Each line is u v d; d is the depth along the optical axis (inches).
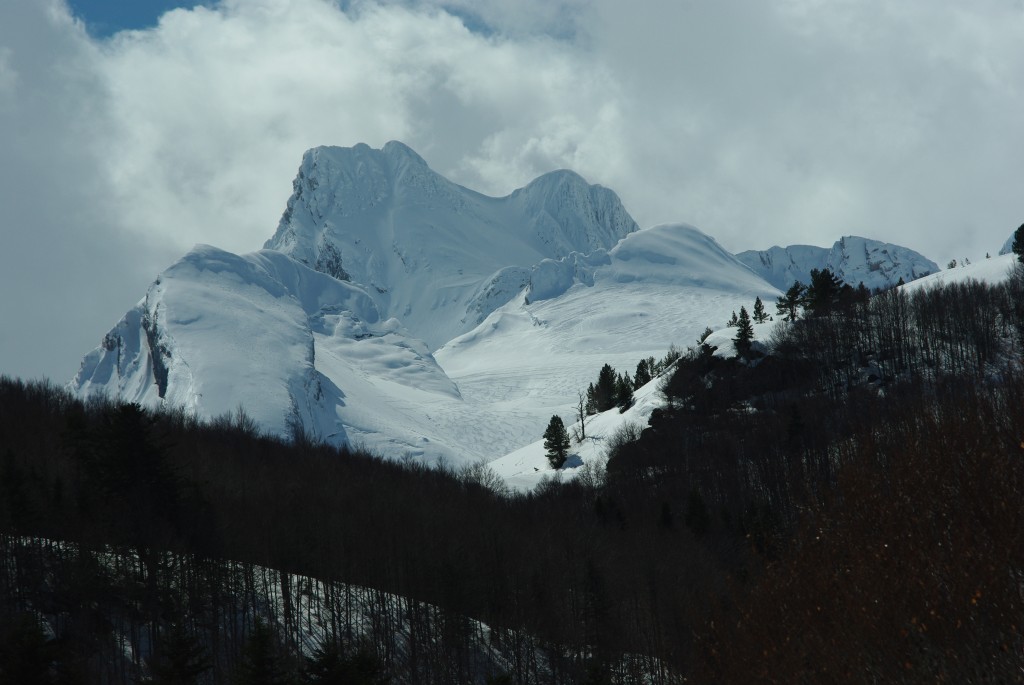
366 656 2630.4
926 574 1325.0
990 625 1237.7
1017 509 1338.6
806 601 1486.2
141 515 3727.9
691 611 2532.0
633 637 3860.7
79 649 3221.0
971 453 1509.6
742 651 1566.2
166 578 3622.0
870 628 1326.3
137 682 2780.5
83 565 3422.7
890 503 1515.7
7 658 2404.0
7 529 3494.1
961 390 3831.2
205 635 3639.3
